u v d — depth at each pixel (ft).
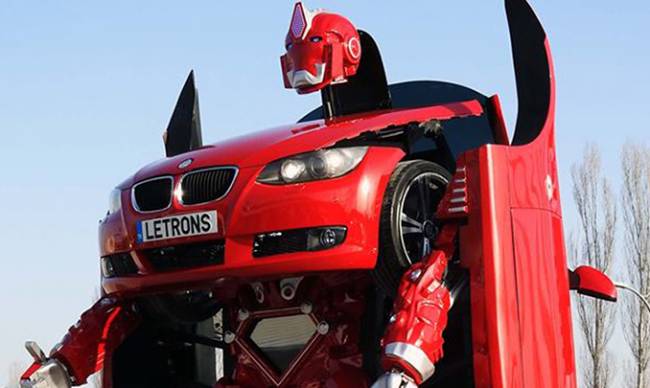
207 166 18.99
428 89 24.20
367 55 22.65
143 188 19.88
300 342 21.26
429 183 19.88
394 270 18.65
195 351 25.30
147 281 19.53
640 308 130.72
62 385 21.77
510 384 17.61
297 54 22.03
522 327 18.17
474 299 17.88
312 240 17.98
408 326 16.62
